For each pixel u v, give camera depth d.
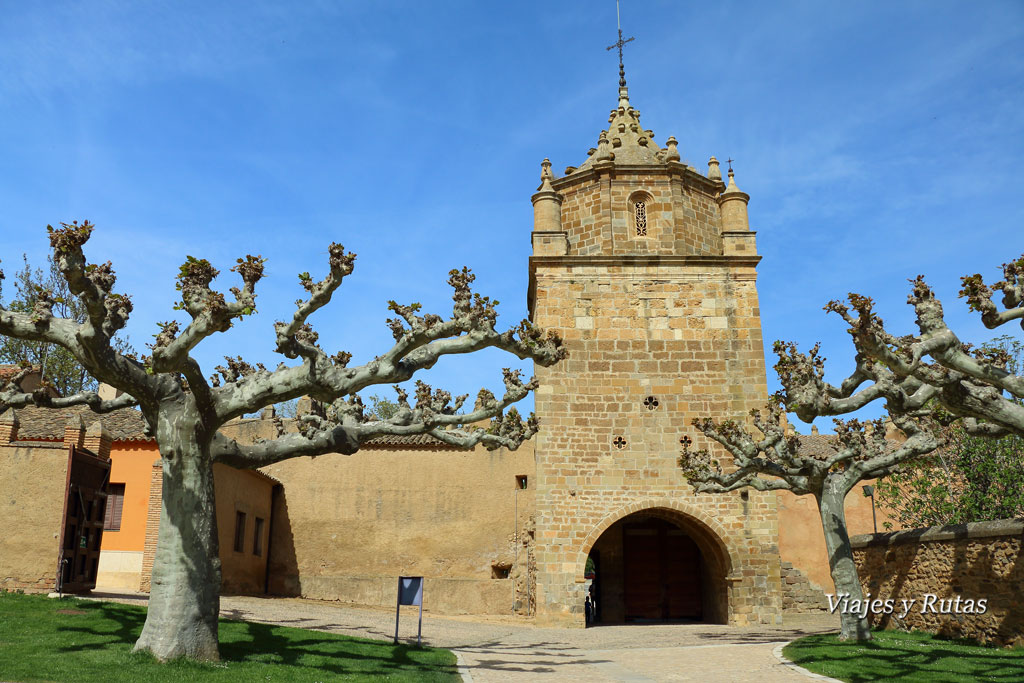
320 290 13.17
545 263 27.50
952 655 16.38
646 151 29.47
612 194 28.48
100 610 16.42
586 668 15.53
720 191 29.81
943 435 21.00
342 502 31.44
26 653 12.51
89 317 12.48
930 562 20.56
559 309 27.12
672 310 27.22
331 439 16.11
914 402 14.16
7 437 20.42
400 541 30.97
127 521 25.19
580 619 24.78
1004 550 17.72
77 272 11.76
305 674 12.89
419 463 31.73
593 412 26.38
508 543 30.64
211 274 12.84
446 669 14.63
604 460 26.06
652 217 28.44
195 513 13.58
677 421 26.42
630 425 26.36
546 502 25.64
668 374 26.72
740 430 19.69
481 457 31.61
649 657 17.30
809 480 20.34
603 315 27.14
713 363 26.84
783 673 14.84
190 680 11.73
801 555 32.53
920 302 12.73
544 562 25.19
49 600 16.81
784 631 23.30
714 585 27.41
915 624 21.14
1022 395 12.23
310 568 30.75
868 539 23.69
